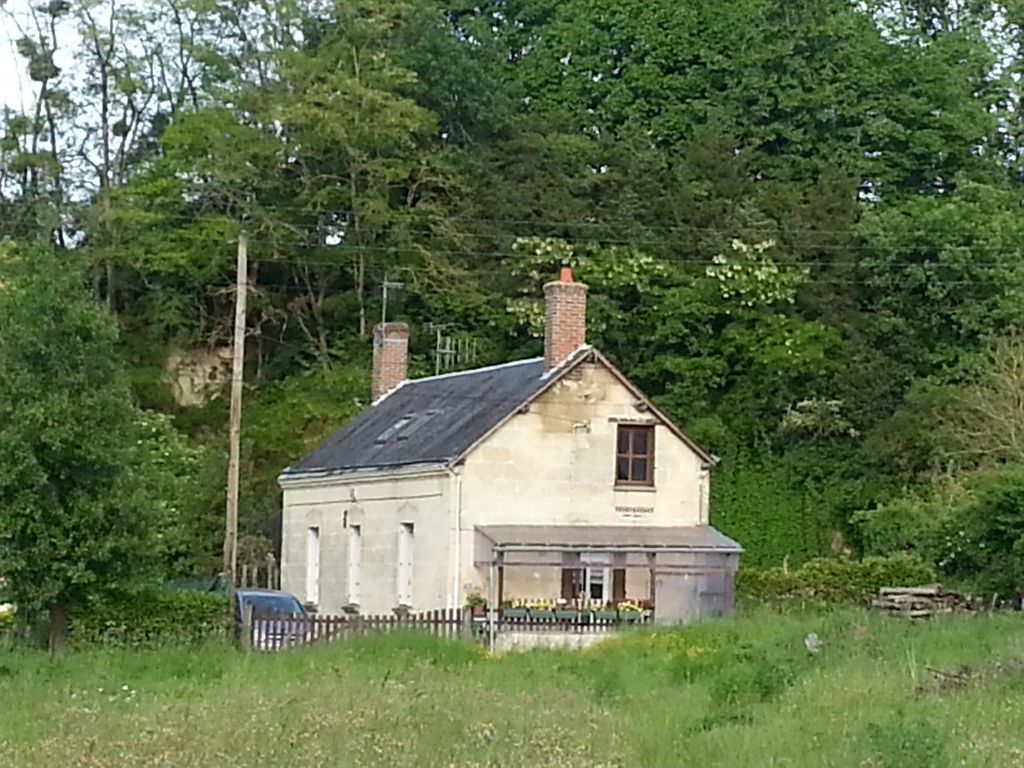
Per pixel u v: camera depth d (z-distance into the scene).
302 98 60.94
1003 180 65.50
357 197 61.62
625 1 69.00
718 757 17.31
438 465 40.22
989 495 39.16
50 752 17.72
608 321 59.91
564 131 67.75
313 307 63.41
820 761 16.52
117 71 65.75
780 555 58.62
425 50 64.62
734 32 68.12
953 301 60.19
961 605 38.94
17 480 31.86
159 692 24.25
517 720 20.06
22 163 63.47
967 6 70.69
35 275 33.28
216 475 51.47
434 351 59.16
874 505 57.62
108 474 32.69
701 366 60.16
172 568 46.75
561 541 40.00
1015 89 67.81
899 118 65.88
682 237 62.41
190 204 62.78
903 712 19.53
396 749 17.64
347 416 57.03
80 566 32.12
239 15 64.50
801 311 62.03
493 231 62.47
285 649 31.50
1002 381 52.94
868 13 69.50
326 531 45.97
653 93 68.31
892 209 61.62
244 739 18.28
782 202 63.03
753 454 60.16
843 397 59.94
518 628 37.75
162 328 62.28
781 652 26.97
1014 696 20.83
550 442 41.06
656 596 41.12
